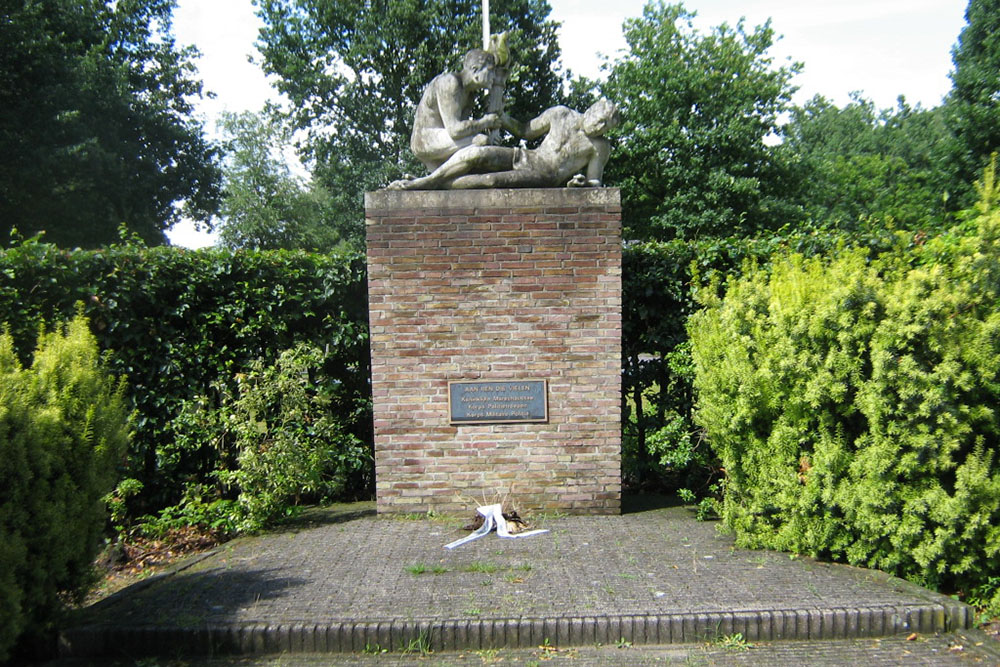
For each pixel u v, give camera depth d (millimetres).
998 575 5469
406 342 7516
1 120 20844
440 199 7434
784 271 6898
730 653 4746
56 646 4938
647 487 9211
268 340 8789
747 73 23984
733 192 22328
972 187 23828
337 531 7215
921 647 4812
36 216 22516
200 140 30750
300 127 27547
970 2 25891
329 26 26078
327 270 8766
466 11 24797
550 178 7621
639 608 5043
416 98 25922
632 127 24156
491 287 7492
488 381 7543
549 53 25531
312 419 8438
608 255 7488
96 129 24797
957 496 5211
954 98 25906
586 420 7578
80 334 5523
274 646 4879
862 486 5617
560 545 6551
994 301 5539
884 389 5445
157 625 4953
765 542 6371
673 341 8945
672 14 25078
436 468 7605
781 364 5902
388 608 5152
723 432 6555
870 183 34812
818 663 4605
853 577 5645
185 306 8234
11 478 4500
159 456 8211
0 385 4617
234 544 6941
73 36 25297
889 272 6039
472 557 6258
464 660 4734
